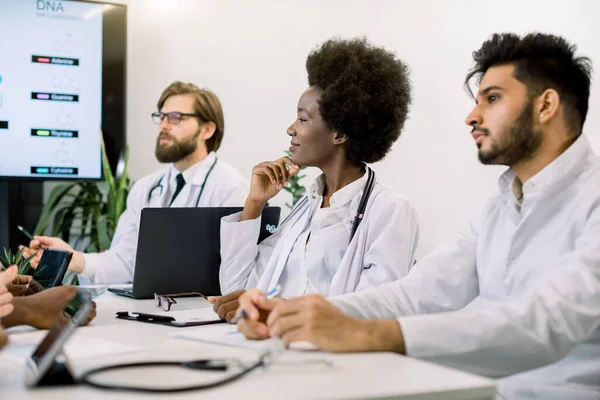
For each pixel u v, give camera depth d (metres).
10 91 4.00
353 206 1.98
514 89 1.55
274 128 4.56
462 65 4.50
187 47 4.46
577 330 1.30
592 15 4.15
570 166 1.52
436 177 4.52
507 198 1.64
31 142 4.04
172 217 2.29
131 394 0.94
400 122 2.05
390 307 1.59
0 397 0.93
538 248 1.54
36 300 1.56
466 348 1.24
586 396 1.43
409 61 4.53
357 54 2.02
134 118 4.41
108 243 3.85
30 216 4.27
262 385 0.99
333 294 1.89
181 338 1.42
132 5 4.39
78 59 4.10
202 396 0.92
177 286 2.31
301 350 1.25
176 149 3.33
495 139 1.57
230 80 4.50
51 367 1.00
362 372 1.07
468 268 1.70
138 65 4.41
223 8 4.49
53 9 4.05
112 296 2.37
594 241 1.40
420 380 1.02
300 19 4.56
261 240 2.34
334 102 1.97
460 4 4.49
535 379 1.50
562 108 1.54
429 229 4.51
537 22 4.32
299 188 4.10
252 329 1.35
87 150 4.12
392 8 4.55
